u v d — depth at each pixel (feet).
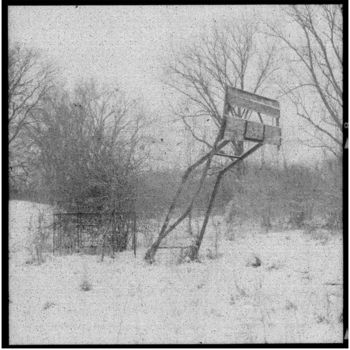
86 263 31.35
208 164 30.40
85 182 36.58
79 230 36.70
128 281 25.58
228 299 21.75
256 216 52.16
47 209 42.88
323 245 37.83
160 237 31.35
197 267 29.58
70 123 45.16
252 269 28.96
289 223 51.65
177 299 21.84
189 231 39.70
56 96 49.52
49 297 22.50
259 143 30.60
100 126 42.39
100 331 17.37
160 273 27.73
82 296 22.70
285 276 26.71
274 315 19.11
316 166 54.65
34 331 17.46
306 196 52.49
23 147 48.39
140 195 37.60
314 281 25.30
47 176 44.62
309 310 19.69
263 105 30.35
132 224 36.68
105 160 36.65
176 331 17.02
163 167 43.52
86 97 49.24
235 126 28.12
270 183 53.57
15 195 47.67
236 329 17.29
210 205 32.81
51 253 35.70
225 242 40.06
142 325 18.01
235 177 53.98
